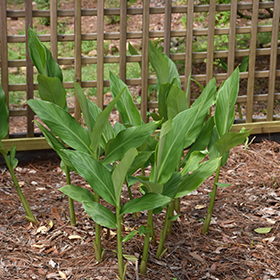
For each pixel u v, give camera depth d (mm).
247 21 6727
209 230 2615
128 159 1717
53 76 2516
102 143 2236
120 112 2385
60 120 2020
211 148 2498
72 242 2473
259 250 2410
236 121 3967
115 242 2457
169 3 3475
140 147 2414
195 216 2781
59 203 2934
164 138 1891
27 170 3477
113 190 1872
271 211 2826
